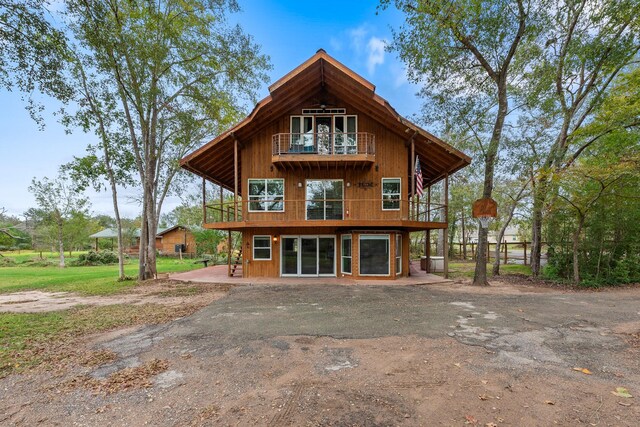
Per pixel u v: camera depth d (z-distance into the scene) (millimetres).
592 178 10172
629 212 11086
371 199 14000
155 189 15781
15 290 11664
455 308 7621
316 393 3412
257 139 14391
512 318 6598
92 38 10508
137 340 5340
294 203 14219
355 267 13359
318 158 12984
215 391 3494
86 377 3893
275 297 9344
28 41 5836
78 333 5797
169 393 3463
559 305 7906
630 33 11250
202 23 13492
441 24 10047
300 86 13375
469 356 4449
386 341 5141
